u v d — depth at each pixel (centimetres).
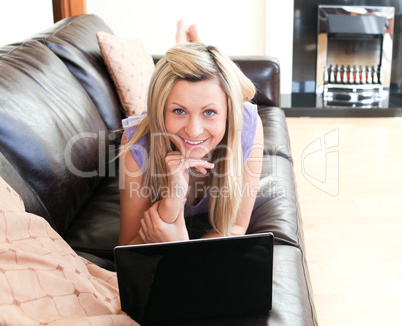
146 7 385
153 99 101
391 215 231
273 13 378
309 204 242
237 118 106
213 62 99
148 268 82
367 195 251
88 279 89
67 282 78
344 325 160
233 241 83
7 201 91
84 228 140
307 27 393
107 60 194
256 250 85
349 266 192
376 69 401
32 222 90
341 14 383
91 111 167
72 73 177
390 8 379
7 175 114
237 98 104
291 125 360
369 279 183
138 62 207
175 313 86
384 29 383
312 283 181
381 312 165
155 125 105
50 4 291
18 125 124
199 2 382
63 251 93
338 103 382
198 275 84
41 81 147
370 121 365
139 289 83
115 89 200
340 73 401
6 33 226
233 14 384
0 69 135
